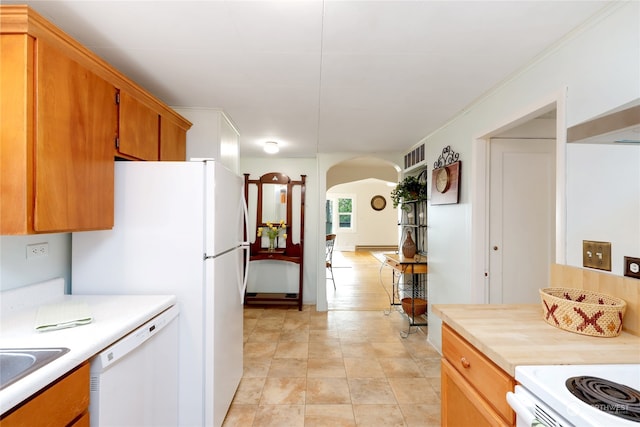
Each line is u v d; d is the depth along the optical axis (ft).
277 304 14.52
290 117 8.97
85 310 4.45
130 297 5.32
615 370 3.08
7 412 2.61
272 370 8.57
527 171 7.76
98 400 3.60
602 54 4.28
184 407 5.55
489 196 7.72
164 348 5.08
